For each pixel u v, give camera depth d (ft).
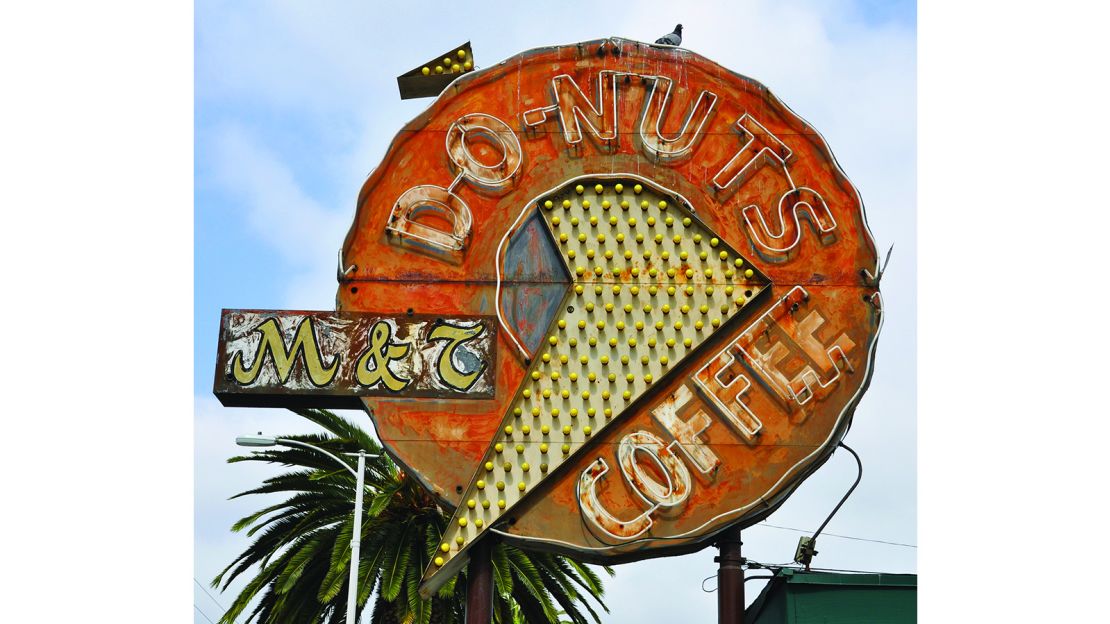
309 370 51.34
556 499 49.60
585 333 52.34
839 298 53.16
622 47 57.21
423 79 59.31
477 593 48.57
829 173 55.21
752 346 52.39
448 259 53.62
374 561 79.51
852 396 51.52
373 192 54.54
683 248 53.98
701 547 49.88
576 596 87.25
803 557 51.72
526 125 55.83
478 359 51.72
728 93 56.65
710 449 50.60
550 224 54.13
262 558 83.46
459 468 50.16
